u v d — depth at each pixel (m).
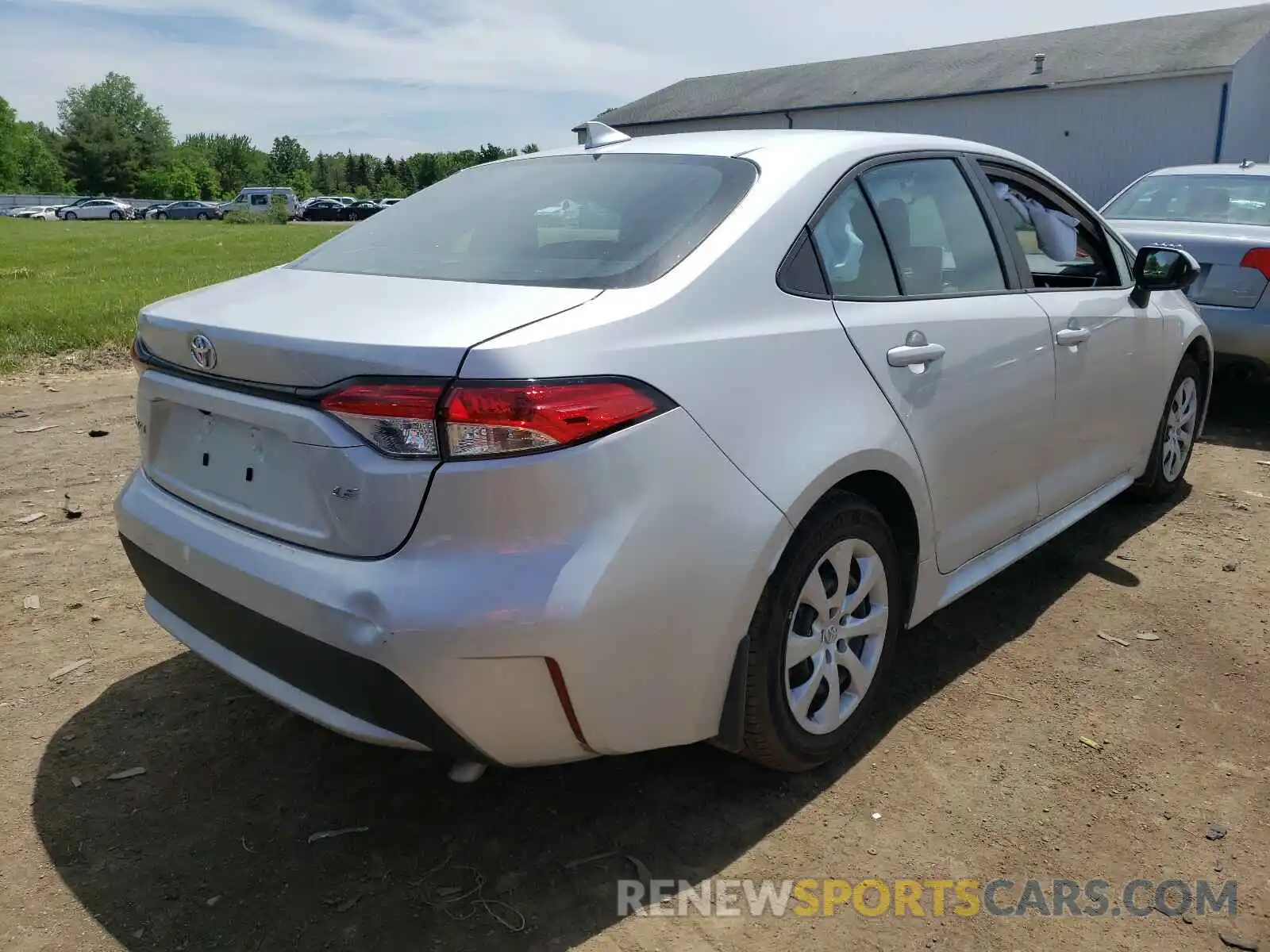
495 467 1.98
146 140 99.38
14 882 2.33
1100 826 2.53
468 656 2.00
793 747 2.58
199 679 3.26
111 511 4.68
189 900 2.29
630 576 2.09
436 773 2.78
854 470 2.56
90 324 9.34
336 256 2.93
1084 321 3.65
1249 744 2.88
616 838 2.51
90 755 2.83
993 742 2.90
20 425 6.14
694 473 2.20
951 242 3.18
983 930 2.20
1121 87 26.80
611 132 3.33
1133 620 3.65
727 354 2.33
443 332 2.07
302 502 2.19
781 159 2.79
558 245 2.58
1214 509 4.79
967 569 3.23
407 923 2.22
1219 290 5.85
